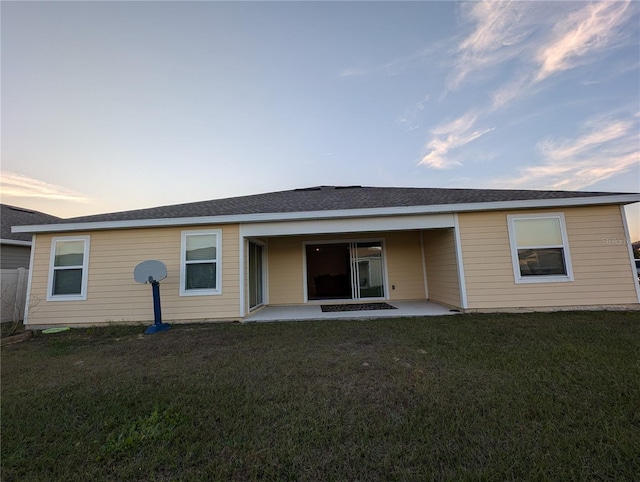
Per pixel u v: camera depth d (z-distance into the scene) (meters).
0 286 8.58
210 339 5.76
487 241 7.65
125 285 7.80
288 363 4.11
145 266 7.06
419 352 4.41
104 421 2.67
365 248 10.84
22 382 3.75
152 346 5.42
